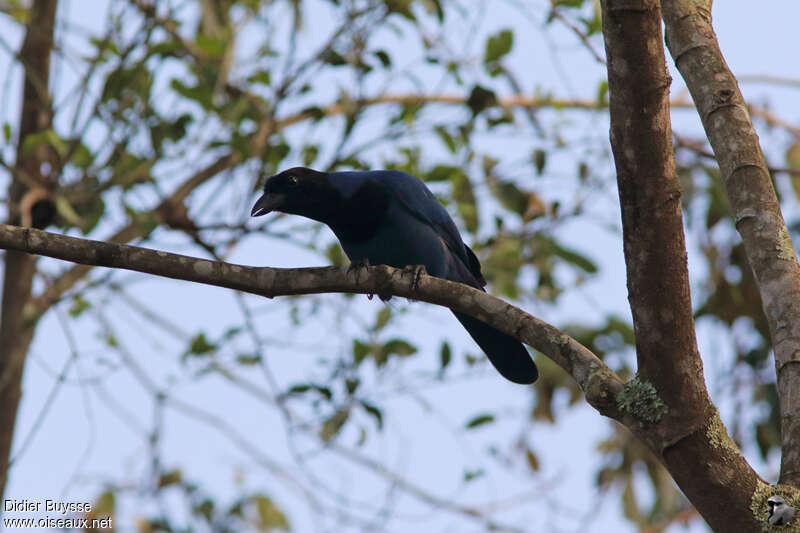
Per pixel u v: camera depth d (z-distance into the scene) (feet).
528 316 21.03
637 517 42.39
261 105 40.40
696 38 19.43
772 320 17.80
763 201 18.35
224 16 38.70
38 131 40.47
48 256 22.88
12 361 39.34
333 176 33.91
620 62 17.01
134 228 40.22
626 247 17.75
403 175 34.68
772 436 40.04
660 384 17.54
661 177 17.33
